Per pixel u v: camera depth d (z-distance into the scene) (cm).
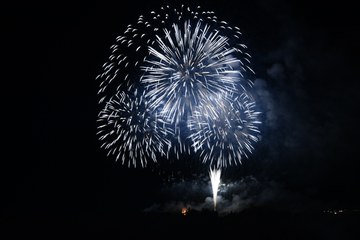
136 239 2453
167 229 2723
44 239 2434
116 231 2662
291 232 2634
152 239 2448
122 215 3334
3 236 2497
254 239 2456
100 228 2764
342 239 2464
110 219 3131
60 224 2902
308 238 2486
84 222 3005
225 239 2455
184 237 2494
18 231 2652
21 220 3119
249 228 2742
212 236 2517
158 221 3008
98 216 3325
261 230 2678
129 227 2797
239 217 3130
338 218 3072
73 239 2442
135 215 3319
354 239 2464
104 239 2453
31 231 2662
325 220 3009
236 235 2547
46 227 2795
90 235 2542
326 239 2464
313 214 3284
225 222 2938
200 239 2448
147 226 2825
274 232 2631
